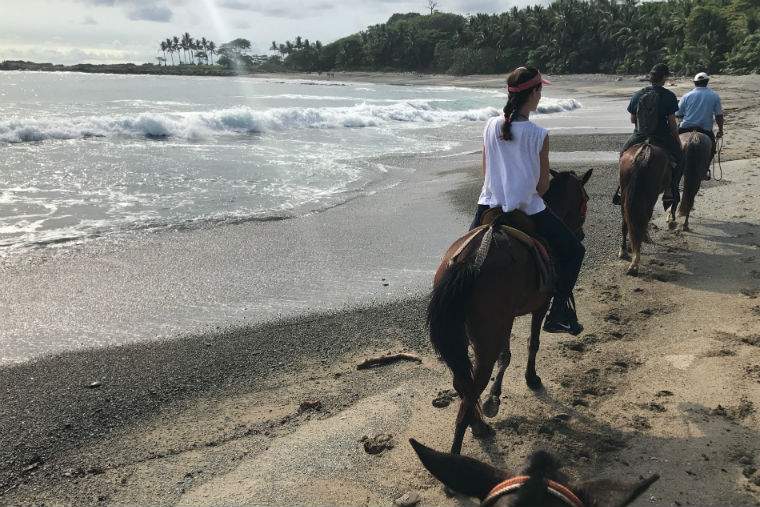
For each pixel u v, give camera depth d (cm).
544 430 461
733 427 456
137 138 1859
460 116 2994
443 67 11775
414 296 733
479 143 2058
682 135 953
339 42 14900
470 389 381
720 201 1162
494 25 11075
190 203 1138
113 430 470
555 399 509
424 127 2545
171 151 1664
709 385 515
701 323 641
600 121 2856
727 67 6906
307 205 1146
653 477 167
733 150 1677
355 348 607
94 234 931
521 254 402
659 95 824
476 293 378
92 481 411
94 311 675
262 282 770
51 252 850
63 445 449
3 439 452
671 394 507
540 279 413
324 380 548
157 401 510
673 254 882
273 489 401
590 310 693
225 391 528
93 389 524
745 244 908
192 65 17812
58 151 1570
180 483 408
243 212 1084
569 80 8144
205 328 643
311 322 661
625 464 420
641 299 720
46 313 666
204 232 964
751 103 3194
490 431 458
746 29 7162
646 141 794
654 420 472
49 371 549
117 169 1398
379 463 427
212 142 1875
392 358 581
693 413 477
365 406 502
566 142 1978
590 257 873
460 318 369
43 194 1154
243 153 1686
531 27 10512
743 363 546
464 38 11681
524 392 522
